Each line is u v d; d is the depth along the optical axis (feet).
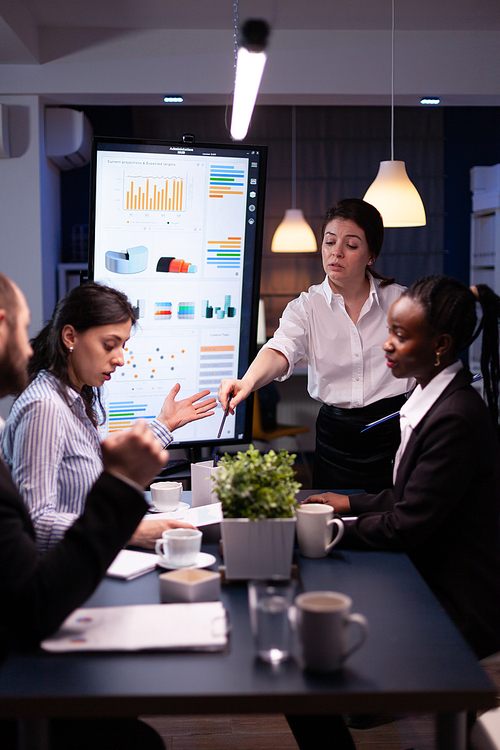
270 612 3.26
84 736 3.88
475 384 15.64
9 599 3.25
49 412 4.64
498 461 4.90
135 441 3.58
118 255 8.16
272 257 23.44
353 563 4.61
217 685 3.04
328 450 8.24
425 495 4.68
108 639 3.42
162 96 16.19
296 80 15.93
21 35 14.23
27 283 16.69
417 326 4.90
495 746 3.85
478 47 15.97
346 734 4.78
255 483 4.28
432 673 3.15
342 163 23.18
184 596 3.90
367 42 15.89
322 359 8.04
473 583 4.71
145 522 4.92
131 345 8.33
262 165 8.35
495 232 20.03
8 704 2.94
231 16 15.01
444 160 23.49
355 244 7.52
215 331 8.58
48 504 4.42
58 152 17.56
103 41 15.79
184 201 8.23
